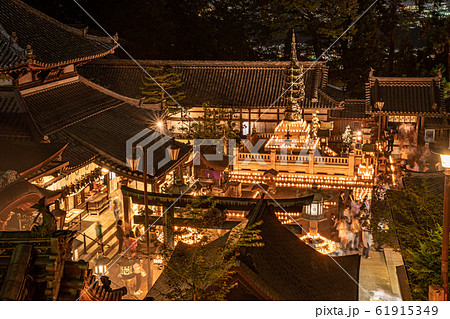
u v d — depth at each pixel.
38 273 9.67
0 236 10.00
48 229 9.99
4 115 25.05
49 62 28.47
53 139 27.73
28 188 17.52
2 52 26.34
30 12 32.88
